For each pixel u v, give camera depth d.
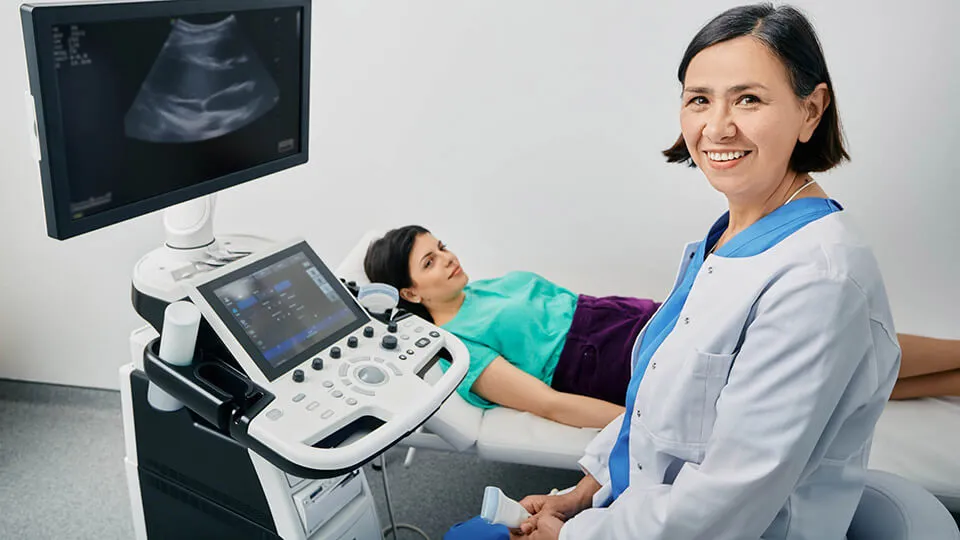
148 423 1.42
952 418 1.84
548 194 2.29
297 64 1.36
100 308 2.40
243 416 1.19
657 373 1.13
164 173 1.21
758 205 1.12
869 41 1.99
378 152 2.31
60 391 2.50
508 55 2.15
